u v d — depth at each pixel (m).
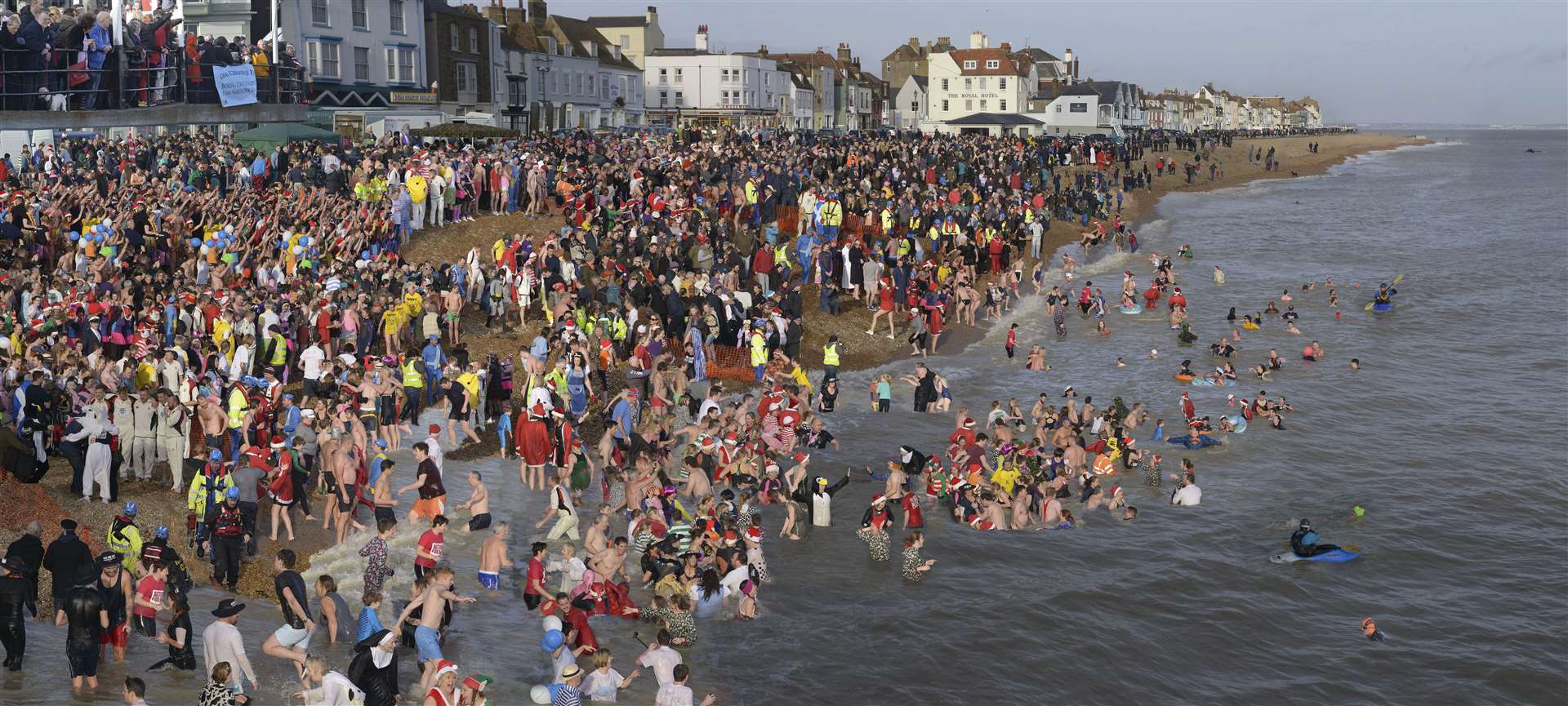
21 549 16.92
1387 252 77.31
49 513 21.78
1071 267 62.22
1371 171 162.00
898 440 35.56
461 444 30.69
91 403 23.06
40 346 25.03
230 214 37.50
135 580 18.58
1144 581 26.34
